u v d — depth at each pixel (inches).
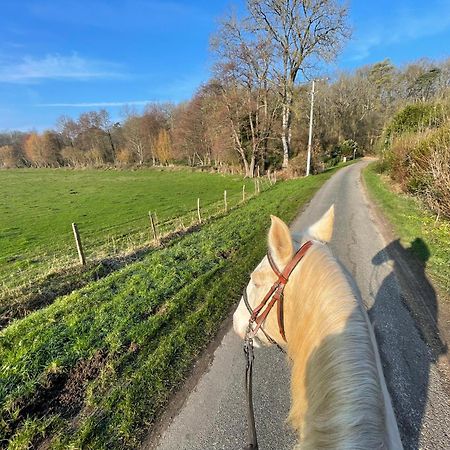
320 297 50.6
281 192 787.4
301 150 1678.2
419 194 500.4
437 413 125.6
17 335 194.2
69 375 159.0
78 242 341.4
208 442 120.9
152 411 135.3
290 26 1250.6
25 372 157.5
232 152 1723.7
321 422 39.5
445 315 194.1
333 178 994.7
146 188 1496.1
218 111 1605.6
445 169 355.6
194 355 170.6
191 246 365.4
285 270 59.9
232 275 271.3
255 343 84.6
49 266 427.2
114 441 121.9
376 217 452.4
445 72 2133.4
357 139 2546.8
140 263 315.0
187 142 2356.1
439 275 246.4
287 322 59.7
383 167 939.3
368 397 38.3
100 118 3408.0
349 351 42.3
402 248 314.0
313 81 1195.9
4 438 125.2
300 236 69.4
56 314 220.1
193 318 204.1
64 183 1971.0
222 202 895.1
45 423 130.1
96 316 213.6
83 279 310.2
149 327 195.9
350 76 2664.9
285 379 150.6
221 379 152.3
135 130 3053.6
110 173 2620.6
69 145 3668.8
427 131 540.4
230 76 1433.3
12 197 1412.4
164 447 119.8
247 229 427.5
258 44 1294.3
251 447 75.9
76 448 118.6
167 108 3201.3
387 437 37.3
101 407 137.5
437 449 111.7
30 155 3779.5
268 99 1504.7
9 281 374.0
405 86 2492.6
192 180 1731.1
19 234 714.2
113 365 162.1
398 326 185.5
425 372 148.2
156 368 159.8
